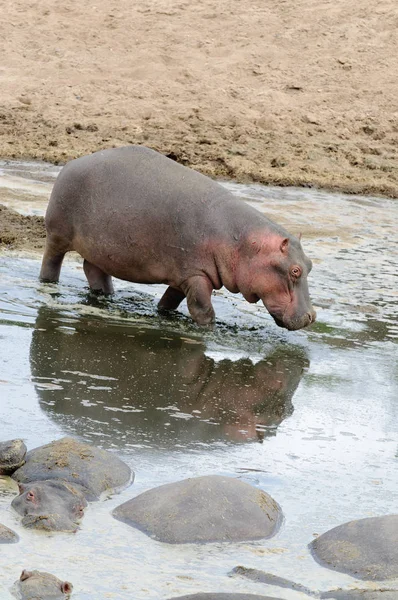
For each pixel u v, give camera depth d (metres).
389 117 24.31
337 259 15.59
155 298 13.22
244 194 19.08
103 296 12.95
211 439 8.58
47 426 8.41
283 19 28.47
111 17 28.62
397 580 6.57
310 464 8.27
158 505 7.14
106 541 6.75
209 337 11.70
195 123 23.31
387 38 27.48
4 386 9.16
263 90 25.17
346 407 9.70
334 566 6.70
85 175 12.34
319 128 23.53
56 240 12.80
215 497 7.20
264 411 9.41
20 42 27.16
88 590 6.14
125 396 9.35
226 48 27.12
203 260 11.98
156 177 12.16
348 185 20.58
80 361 10.17
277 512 7.33
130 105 24.03
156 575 6.39
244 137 22.69
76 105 24.03
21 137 21.91
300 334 12.11
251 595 6.19
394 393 10.23
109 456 7.79
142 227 12.06
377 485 7.99
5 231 15.02
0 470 7.64
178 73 25.80
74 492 7.24
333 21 28.20
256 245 11.76
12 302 12.08
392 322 12.86
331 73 25.97
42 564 6.39
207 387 9.90
